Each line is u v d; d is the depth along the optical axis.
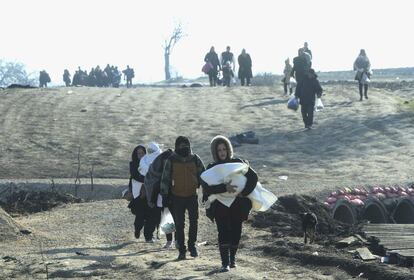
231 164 14.67
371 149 37.59
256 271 14.98
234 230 14.95
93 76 91.62
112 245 19.17
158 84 118.19
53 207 27.78
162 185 16.58
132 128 45.34
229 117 48.03
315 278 14.21
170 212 17.38
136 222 19.81
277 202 24.36
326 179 30.89
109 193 29.92
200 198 25.81
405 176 31.38
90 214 24.36
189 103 54.00
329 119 45.53
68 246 19.23
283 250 16.64
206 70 65.12
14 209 27.78
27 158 37.97
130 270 15.69
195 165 16.66
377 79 94.94
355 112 47.19
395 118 44.50
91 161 37.12
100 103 54.03
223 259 14.94
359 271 14.59
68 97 56.91
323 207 25.03
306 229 18.19
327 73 119.19
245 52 63.06
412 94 61.53
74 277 15.31
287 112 48.91
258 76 82.50
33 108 51.75
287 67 55.81
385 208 27.58
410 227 20.81
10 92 59.19
